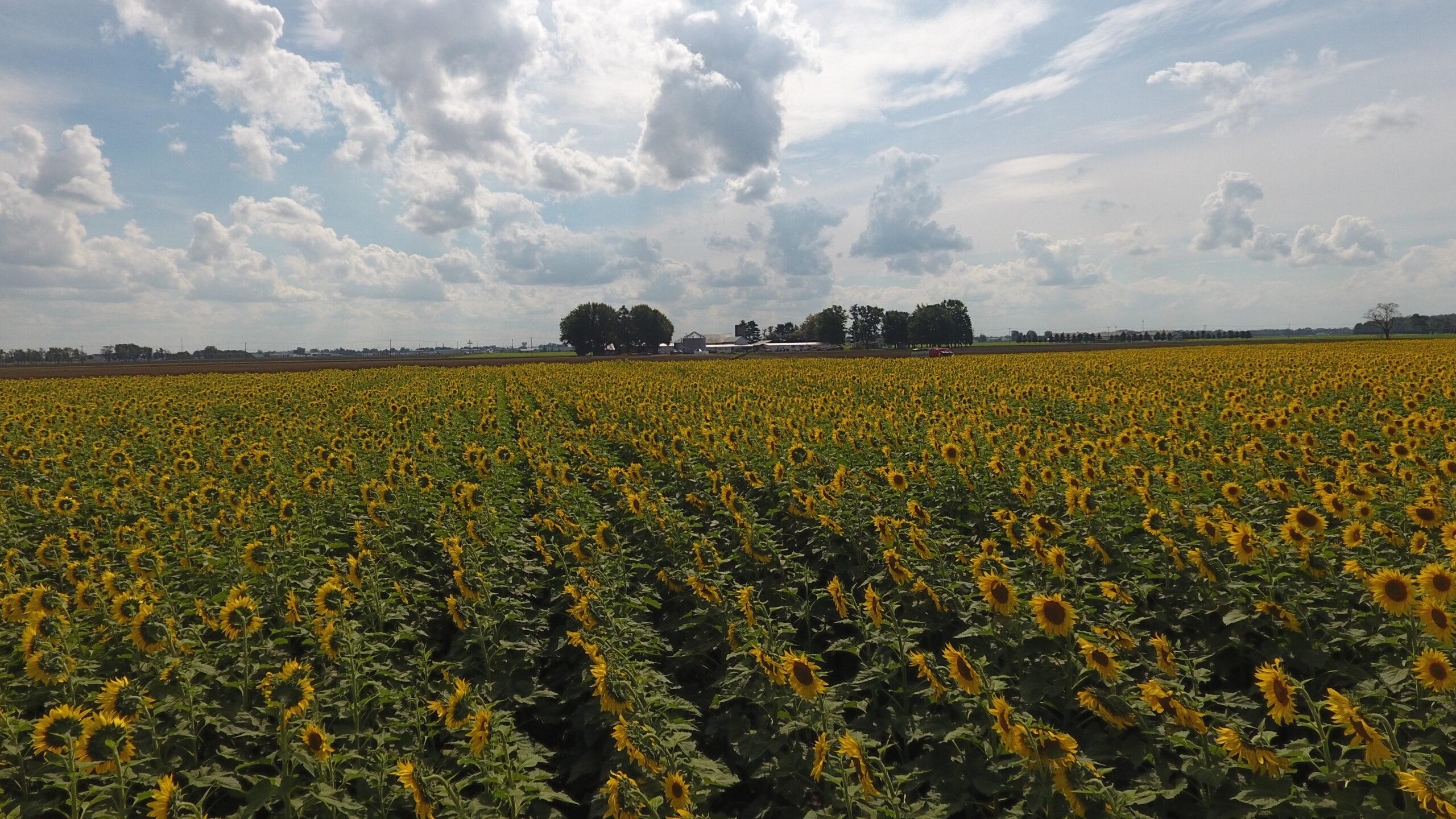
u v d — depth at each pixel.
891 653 7.28
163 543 11.00
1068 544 9.45
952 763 6.02
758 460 15.35
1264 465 11.65
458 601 8.08
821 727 5.98
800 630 9.34
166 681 6.45
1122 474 11.30
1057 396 24.58
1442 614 5.68
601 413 27.36
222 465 17.11
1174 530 9.30
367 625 8.65
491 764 5.55
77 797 5.31
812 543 11.22
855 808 5.52
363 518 12.79
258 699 7.14
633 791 4.97
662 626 9.66
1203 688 7.20
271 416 26.34
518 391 40.25
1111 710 5.77
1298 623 6.95
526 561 10.85
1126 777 6.00
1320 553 7.83
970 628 7.26
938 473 12.52
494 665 8.11
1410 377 23.11
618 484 14.49
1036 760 5.01
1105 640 6.51
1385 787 5.03
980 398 25.80
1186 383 28.27
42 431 21.56
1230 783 5.42
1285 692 5.33
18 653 7.50
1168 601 8.16
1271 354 56.19
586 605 7.62
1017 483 11.79
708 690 8.23
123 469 16.00
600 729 7.31
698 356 155.75
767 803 6.39
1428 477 10.43
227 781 5.89
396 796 5.70
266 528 11.73
